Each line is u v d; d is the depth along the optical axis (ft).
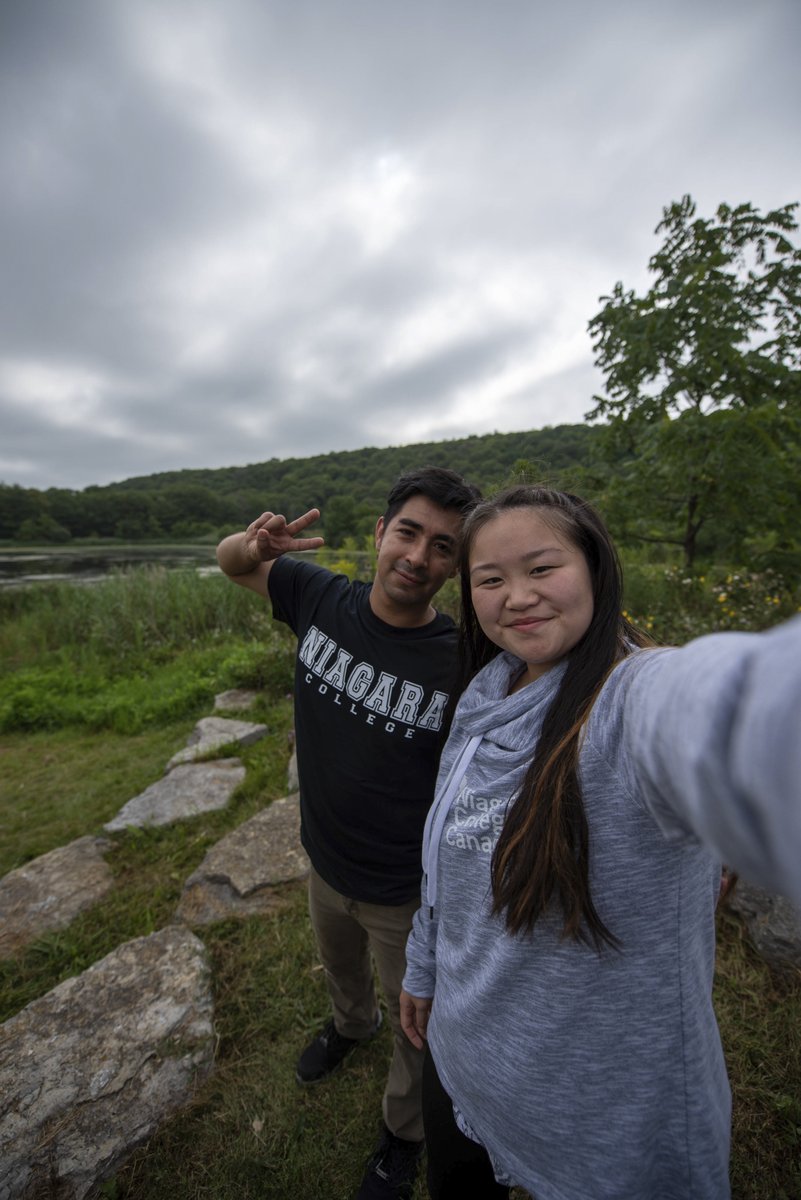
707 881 2.44
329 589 4.99
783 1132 4.77
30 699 18.04
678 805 1.45
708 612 15.60
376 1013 5.86
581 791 2.16
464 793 2.75
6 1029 5.92
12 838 10.91
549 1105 2.51
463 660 3.63
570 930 2.25
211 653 22.88
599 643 2.40
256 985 6.74
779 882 0.94
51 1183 4.72
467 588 3.39
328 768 4.42
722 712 1.10
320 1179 4.92
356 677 4.39
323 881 4.71
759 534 14.35
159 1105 5.32
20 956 7.52
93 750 15.19
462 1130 3.11
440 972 3.06
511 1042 2.58
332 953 5.13
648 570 18.03
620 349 15.21
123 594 27.91
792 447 12.67
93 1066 5.54
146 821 10.50
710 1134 2.46
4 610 33.17
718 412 12.63
